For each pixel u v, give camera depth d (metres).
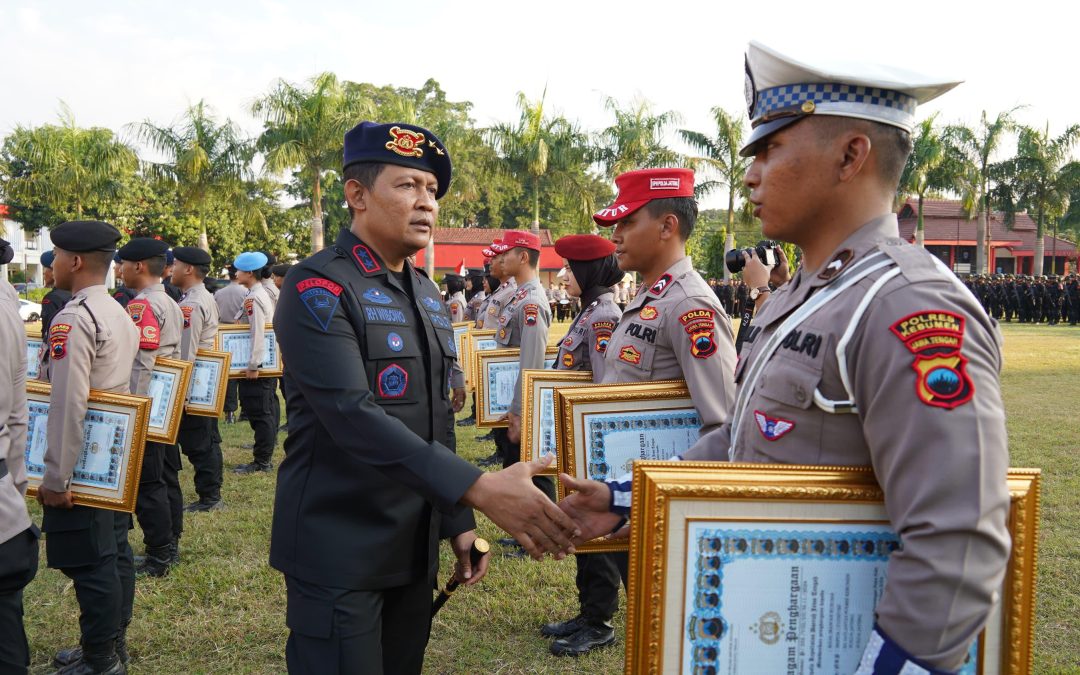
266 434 6.95
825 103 1.39
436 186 2.19
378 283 2.10
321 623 1.91
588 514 1.73
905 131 1.41
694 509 1.30
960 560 1.09
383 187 2.09
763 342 1.56
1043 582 4.08
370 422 1.82
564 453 2.57
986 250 34.41
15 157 25.17
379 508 1.98
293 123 20.11
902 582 1.13
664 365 2.77
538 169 23.45
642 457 2.58
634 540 1.33
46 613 3.99
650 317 2.81
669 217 2.90
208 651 3.59
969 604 1.10
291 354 1.93
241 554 4.77
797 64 1.38
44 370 5.17
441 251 40.78
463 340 9.09
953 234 44.09
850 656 1.32
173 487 4.69
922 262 1.27
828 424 1.34
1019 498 1.30
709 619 1.30
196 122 21.14
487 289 10.58
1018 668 1.30
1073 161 29.95
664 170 2.92
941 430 1.13
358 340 1.98
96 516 3.25
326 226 39.28
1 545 2.32
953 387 1.14
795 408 1.37
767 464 1.31
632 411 2.60
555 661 3.48
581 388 2.59
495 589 4.23
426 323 2.18
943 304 1.19
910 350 1.17
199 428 5.68
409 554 2.05
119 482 3.19
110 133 22.45
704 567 1.30
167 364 4.32
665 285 2.86
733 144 24.80
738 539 1.30
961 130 29.17
